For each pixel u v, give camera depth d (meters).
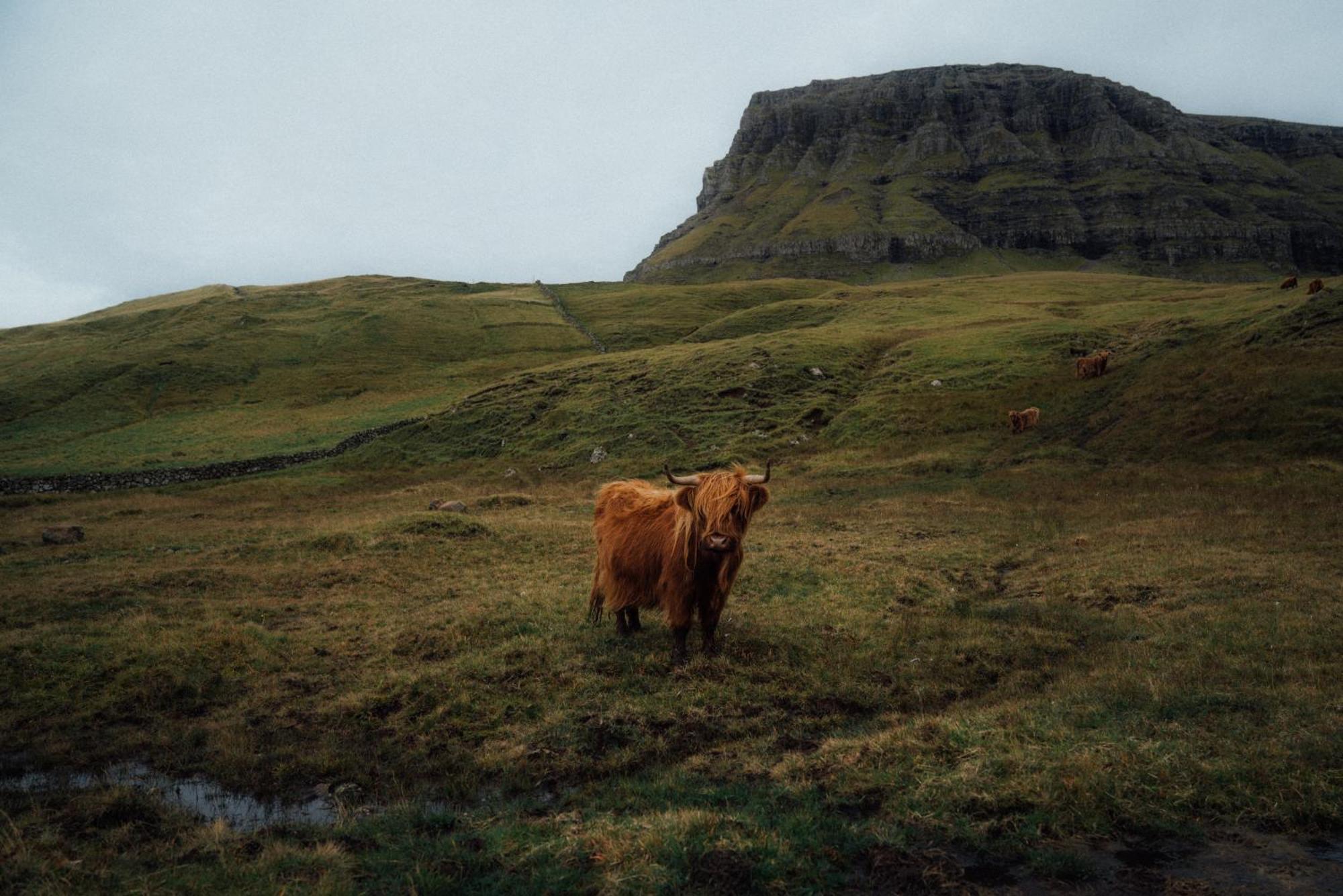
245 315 108.69
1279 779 5.39
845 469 31.66
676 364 52.75
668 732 7.80
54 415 65.75
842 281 194.75
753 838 5.09
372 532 19.44
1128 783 5.49
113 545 22.67
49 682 10.07
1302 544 14.39
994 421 35.09
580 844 5.19
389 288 138.50
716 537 8.62
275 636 11.66
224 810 6.86
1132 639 10.21
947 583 14.59
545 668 9.66
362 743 8.19
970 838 5.03
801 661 9.80
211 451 51.91
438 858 5.12
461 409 53.94
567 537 19.59
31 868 5.03
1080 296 79.00
